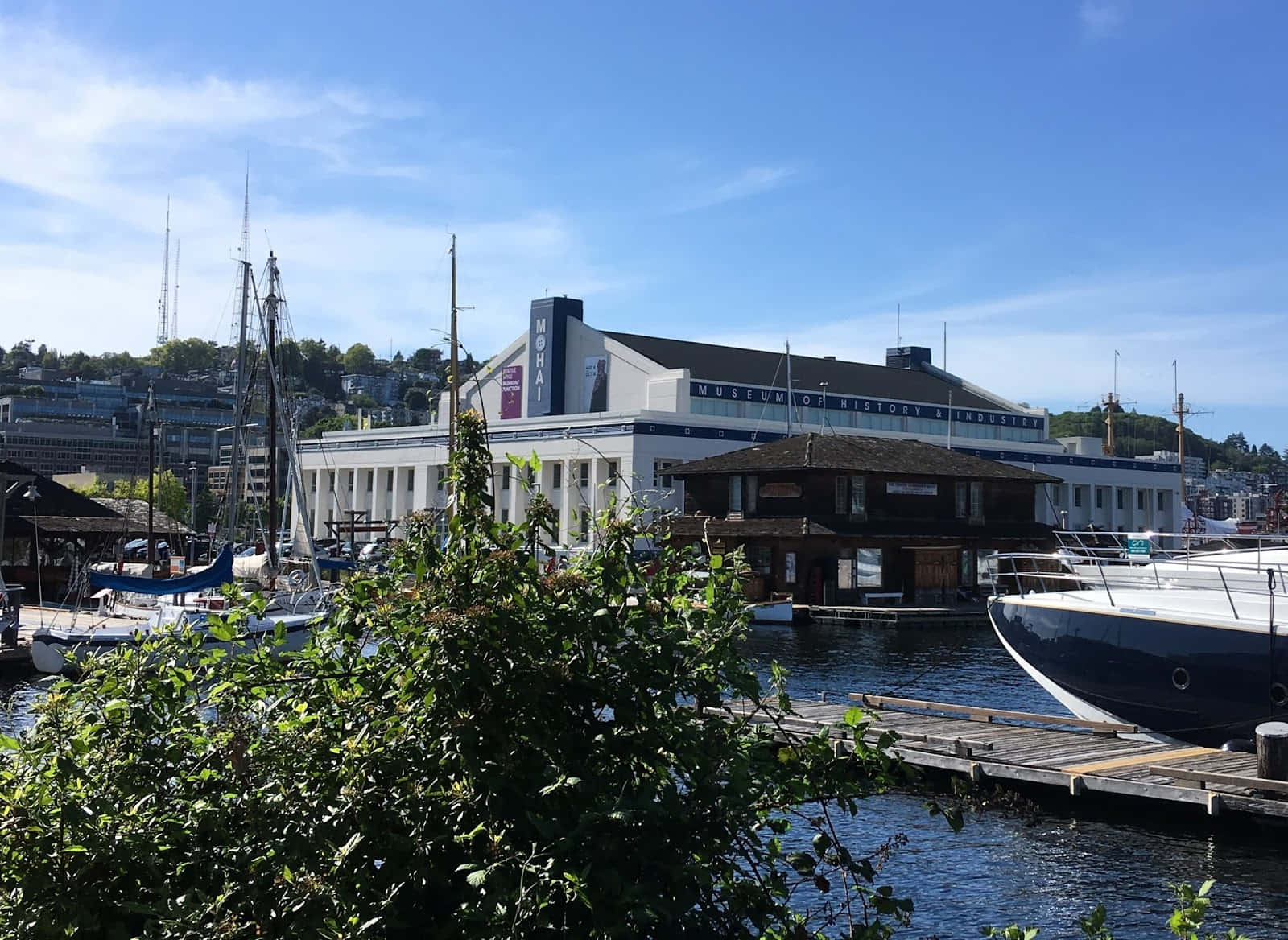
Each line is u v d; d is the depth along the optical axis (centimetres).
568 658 764
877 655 4853
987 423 11625
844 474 7044
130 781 733
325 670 784
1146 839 1952
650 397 9819
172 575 6209
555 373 10481
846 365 11950
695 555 849
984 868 1812
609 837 698
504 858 672
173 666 801
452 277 5028
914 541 7162
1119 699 2553
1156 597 2627
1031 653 2739
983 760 2255
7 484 7038
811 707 2848
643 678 761
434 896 736
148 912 646
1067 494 10988
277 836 699
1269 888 1731
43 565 6919
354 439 11119
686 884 723
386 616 768
